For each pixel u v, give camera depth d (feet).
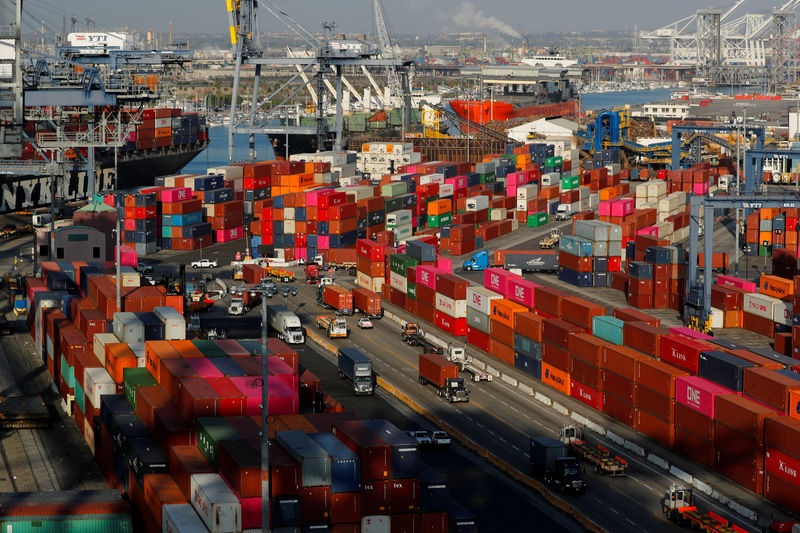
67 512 222.69
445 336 419.54
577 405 333.21
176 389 256.73
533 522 244.22
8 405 318.45
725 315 437.17
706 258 433.48
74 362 318.45
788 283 423.23
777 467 256.11
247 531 206.69
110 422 266.36
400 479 215.10
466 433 303.89
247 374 265.34
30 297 427.33
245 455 213.25
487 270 437.58
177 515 212.23
